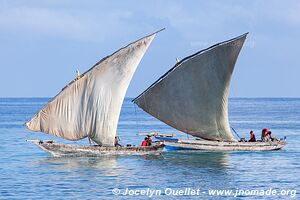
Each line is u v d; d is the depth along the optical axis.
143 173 160.75
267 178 156.00
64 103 176.62
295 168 172.88
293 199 131.12
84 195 133.88
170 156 193.12
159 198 131.38
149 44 182.75
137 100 197.62
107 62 179.38
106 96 180.12
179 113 199.50
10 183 146.50
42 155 199.00
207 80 198.12
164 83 197.38
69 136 178.38
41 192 136.88
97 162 177.50
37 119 174.62
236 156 197.12
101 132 181.62
